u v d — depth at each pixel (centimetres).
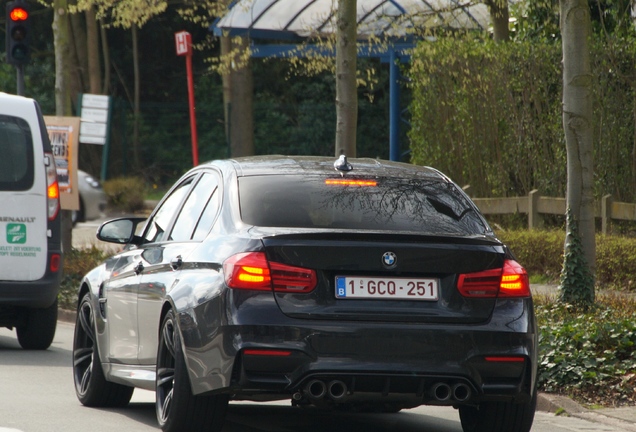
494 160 5997
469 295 1814
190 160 11775
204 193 2097
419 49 6156
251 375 1758
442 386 1798
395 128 7288
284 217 1902
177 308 1884
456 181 6166
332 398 1770
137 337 2152
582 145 3544
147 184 11038
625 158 5494
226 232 1898
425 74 6200
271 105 11344
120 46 13225
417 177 2075
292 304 1772
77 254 5325
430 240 1820
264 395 1784
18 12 4994
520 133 5884
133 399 2527
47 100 12556
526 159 5888
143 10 5772
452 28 6294
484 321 1814
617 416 2384
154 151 11738
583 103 3544
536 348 1852
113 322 2284
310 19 7100
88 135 7719
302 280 1778
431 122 6212
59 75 5241
